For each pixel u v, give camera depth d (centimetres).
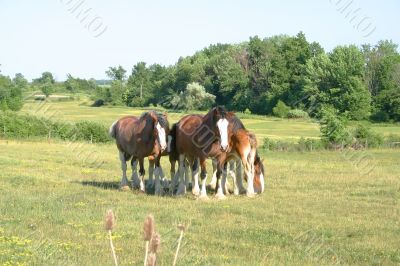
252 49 9331
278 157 3641
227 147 1653
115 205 1578
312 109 7612
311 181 2231
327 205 1661
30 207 1509
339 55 7481
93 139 4703
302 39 9219
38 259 965
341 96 7356
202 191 1731
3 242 1073
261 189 1886
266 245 1164
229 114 1809
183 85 9288
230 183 2161
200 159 1728
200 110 7938
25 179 2077
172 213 1468
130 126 1862
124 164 1948
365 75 7662
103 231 1227
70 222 1316
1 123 4641
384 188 2036
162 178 2014
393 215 1517
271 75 8869
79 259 974
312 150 4212
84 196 1716
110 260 979
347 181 2239
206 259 1006
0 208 1469
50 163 2783
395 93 7344
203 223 1362
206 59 10262
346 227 1347
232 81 9062
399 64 7569
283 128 6694
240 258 1035
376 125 6969
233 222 1385
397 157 3588
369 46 7988
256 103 8888
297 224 1368
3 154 3219
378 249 1142
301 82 8188
